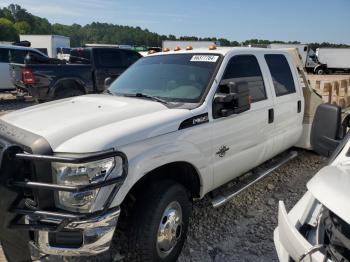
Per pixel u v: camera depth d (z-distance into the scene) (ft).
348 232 5.54
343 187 5.86
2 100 43.16
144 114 10.02
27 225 7.86
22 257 8.55
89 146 7.95
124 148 8.49
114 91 13.14
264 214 13.62
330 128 8.24
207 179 11.34
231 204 14.42
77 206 7.84
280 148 15.92
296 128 16.98
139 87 12.79
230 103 11.55
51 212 7.73
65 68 32.50
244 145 12.90
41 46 124.26
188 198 10.58
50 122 9.09
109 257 10.38
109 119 9.36
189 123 10.38
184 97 11.48
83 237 7.84
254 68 13.99
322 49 124.88
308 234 6.49
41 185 7.55
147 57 14.83
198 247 11.43
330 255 5.69
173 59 13.51
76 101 11.53
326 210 6.22
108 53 35.40
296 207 7.45
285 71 16.24
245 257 10.91
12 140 8.55
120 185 8.21
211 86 11.55
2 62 42.01
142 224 9.16
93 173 7.81
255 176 14.82
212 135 11.19
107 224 8.02
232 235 12.14
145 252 9.23
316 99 18.01
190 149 10.34
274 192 15.66
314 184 6.33
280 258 6.92
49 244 8.00
